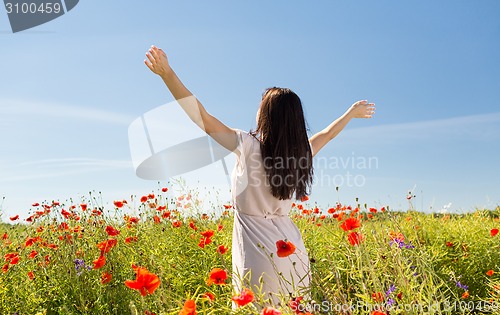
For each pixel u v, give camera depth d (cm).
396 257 243
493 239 448
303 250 231
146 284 176
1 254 387
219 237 414
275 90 227
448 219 544
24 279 344
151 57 202
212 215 491
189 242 398
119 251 381
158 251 379
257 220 224
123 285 318
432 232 462
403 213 514
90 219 438
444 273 366
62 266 346
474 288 398
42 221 455
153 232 431
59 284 327
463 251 431
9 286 327
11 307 303
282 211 229
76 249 367
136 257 363
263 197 222
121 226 472
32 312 301
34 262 365
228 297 220
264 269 217
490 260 415
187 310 160
